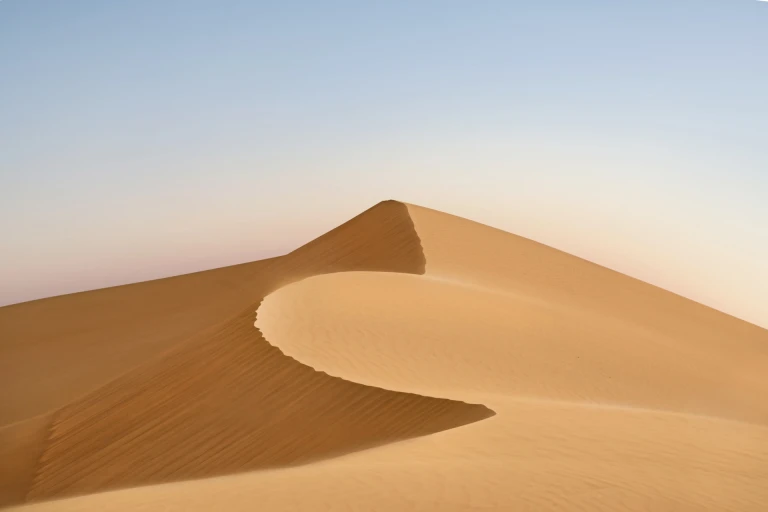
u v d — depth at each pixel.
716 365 24.08
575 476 8.32
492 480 8.01
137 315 48.66
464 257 32.75
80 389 30.66
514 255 35.88
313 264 36.62
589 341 21.11
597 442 10.25
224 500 8.02
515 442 9.94
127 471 13.27
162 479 12.79
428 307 19.48
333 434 12.34
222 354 15.95
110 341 41.00
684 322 34.44
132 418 15.07
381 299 19.41
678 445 10.54
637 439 10.59
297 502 7.60
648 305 35.31
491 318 20.16
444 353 16.92
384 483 7.95
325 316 17.70
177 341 39.00
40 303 55.47
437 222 36.75
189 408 14.45
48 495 13.48
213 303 48.75
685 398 18.97
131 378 17.36
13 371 35.16
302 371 14.02
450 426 11.37
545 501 7.45
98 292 58.47
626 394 17.80
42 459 14.91
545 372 17.62
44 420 17.22
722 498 8.12
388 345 16.64
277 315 17.50
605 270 40.59
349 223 39.28
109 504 8.93
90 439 14.90
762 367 27.67
